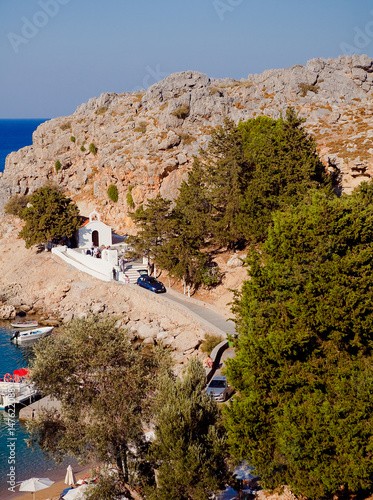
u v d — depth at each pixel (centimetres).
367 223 3391
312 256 3319
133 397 3294
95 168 12400
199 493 2841
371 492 2977
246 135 9181
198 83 11962
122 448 3325
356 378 2877
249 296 3519
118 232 10594
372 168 7775
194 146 10256
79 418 3309
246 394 3203
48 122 13762
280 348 3023
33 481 3738
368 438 2716
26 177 13162
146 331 6888
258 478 3309
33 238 9294
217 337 5972
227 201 7581
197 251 7306
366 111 10838
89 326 3428
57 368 3269
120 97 12912
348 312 3092
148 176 10031
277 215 3722
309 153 7094
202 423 3162
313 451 2745
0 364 6344
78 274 8619
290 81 11638
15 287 8806
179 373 5506
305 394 3000
